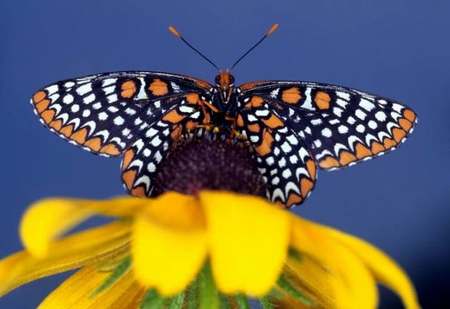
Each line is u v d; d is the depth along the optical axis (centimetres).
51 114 25
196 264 20
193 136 24
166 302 22
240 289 19
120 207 20
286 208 25
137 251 20
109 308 23
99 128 25
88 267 23
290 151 25
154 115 25
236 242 20
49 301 23
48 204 19
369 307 20
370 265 20
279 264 19
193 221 20
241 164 24
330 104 25
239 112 25
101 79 25
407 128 25
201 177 23
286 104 25
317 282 22
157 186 24
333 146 25
